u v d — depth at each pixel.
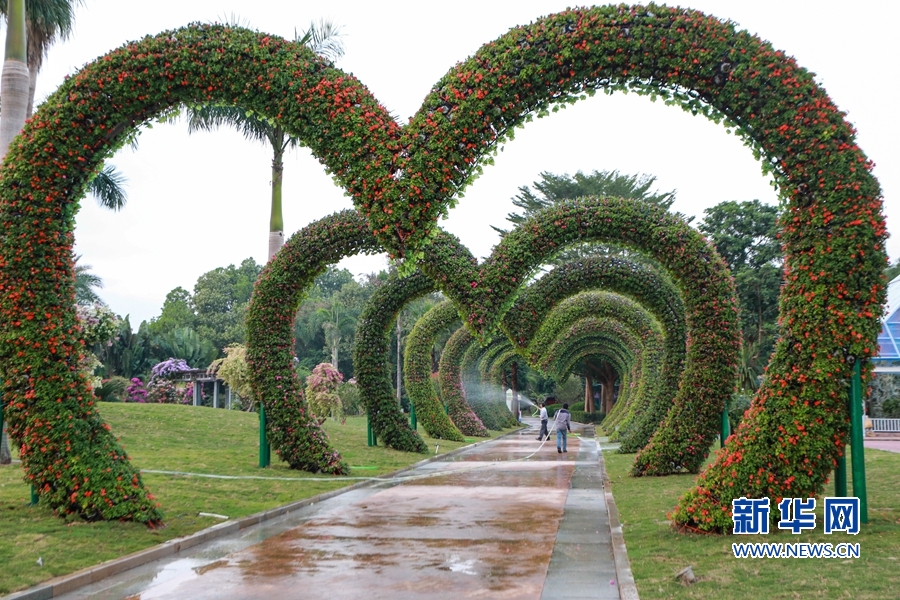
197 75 8.74
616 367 35.59
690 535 7.80
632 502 10.60
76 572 6.53
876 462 13.49
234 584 6.46
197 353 46.94
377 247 14.80
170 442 16.59
